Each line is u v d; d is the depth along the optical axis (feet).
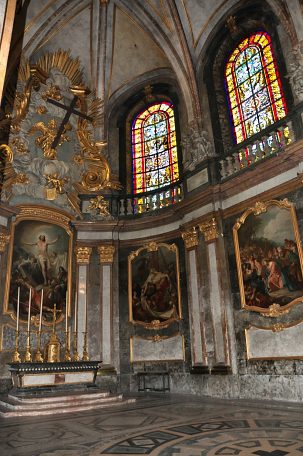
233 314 36.01
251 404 29.27
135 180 51.78
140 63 53.11
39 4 45.88
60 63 51.01
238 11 44.50
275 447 16.48
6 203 40.52
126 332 43.91
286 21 37.06
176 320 40.75
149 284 43.93
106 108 53.57
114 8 48.70
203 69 47.55
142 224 46.50
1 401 30.04
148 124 53.78
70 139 49.65
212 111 44.93
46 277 42.09
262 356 32.81
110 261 45.98
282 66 38.81
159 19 47.06
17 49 43.73
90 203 48.47
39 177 45.37
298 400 29.60
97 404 29.45
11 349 37.37
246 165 38.70
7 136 43.27
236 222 37.35
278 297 32.48
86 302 44.11
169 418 24.34
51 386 30.60
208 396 35.45
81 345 42.32
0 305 37.81
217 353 35.76
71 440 18.81
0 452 16.76
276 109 38.91
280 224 33.58
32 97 47.26
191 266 40.29
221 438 18.52
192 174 43.60
